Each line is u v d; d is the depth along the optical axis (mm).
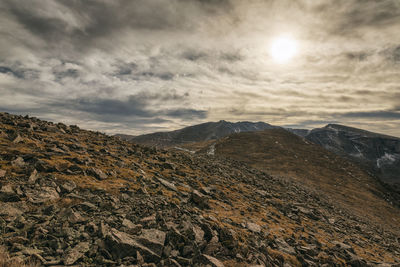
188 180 28234
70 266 7637
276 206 30797
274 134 194000
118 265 8461
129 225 11422
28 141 21531
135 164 27359
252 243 14688
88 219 11023
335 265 15977
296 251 16609
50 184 14195
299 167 111500
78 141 29516
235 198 27953
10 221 9445
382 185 120500
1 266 6762
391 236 44656
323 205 48094
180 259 9812
